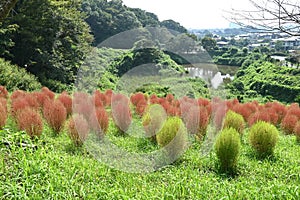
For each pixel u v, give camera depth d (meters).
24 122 6.30
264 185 4.68
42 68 20.19
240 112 9.81
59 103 7.45
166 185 4.66
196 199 4.03
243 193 4.20
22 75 16.09
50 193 3.75
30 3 21.20
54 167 4.46
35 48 20.16
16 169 4.20
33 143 5.59
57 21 21.34
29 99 8.82
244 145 7.21
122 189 4.25
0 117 6.31
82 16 22.91
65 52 20.86
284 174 5.29
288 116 9.26
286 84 21.14
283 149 7.05
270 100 19.91
